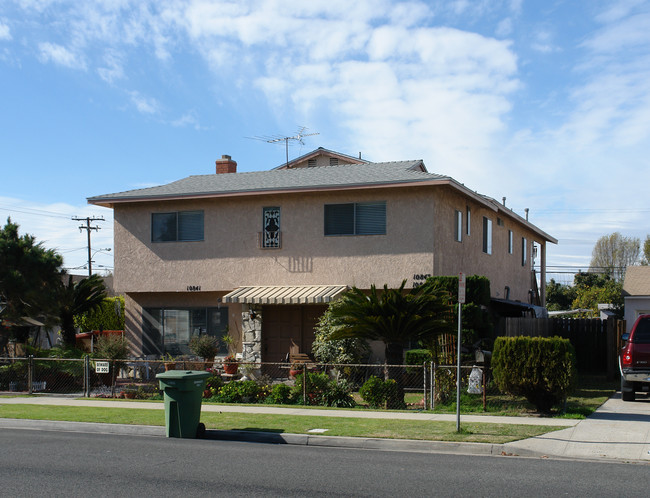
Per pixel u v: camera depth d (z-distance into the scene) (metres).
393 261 21.36
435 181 20.58
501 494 7.65
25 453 10.35
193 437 12.20
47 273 21.64
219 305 23.91
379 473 8.84
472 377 15.66
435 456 10.27
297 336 22.72
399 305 16.27
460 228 23.77
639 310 33.19
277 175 25.66
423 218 21.11
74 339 24.89
